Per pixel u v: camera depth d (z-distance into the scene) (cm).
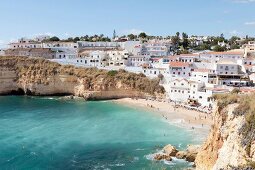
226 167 4669
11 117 11456
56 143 8512
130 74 15238
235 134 5062
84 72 15762
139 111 12194
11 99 15025
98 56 18375
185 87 13350
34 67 16300
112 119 11075
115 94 14888
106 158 7381
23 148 8088
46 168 6844
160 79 14738
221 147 5584
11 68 16375
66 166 6956
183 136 8950
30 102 14300
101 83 14862
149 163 6975
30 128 10012
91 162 7150
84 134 9338
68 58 17938
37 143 8512
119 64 17438
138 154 7588
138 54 19538
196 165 6550
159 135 9100
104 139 8838
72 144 8425
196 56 16600
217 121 6131
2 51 19312
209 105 12306
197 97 12862
